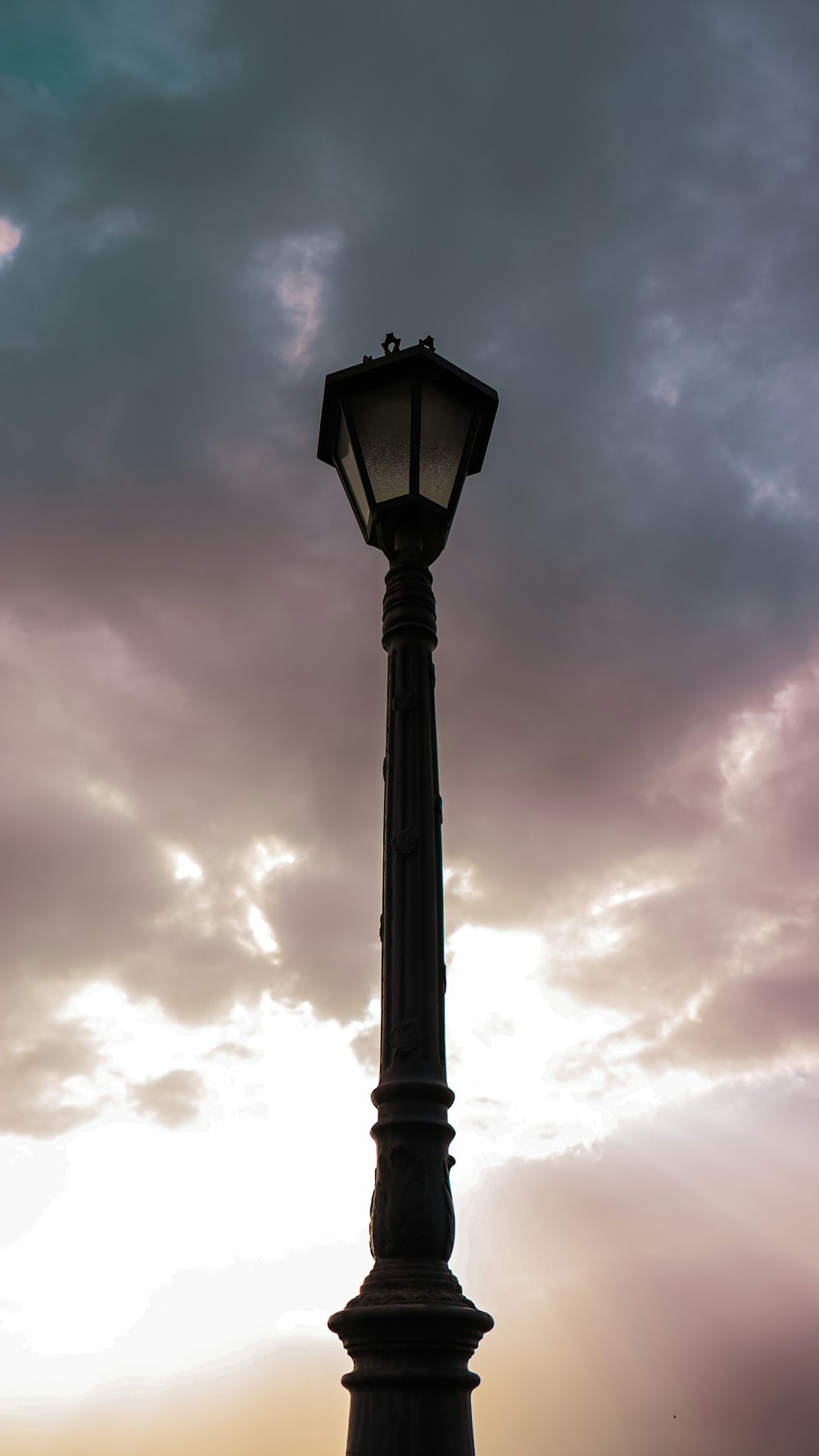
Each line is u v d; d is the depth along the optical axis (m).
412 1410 4.52
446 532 6.99
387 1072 5.32
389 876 5.84
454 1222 5.07
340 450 7.52
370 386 7.06
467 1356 4.73
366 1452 4.50
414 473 6.75
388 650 6.60
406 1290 4.76
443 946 5.69
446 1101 5.28
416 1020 5.39
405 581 6.66
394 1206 4.98
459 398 7.14
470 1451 4.58
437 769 6.20
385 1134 5.17
